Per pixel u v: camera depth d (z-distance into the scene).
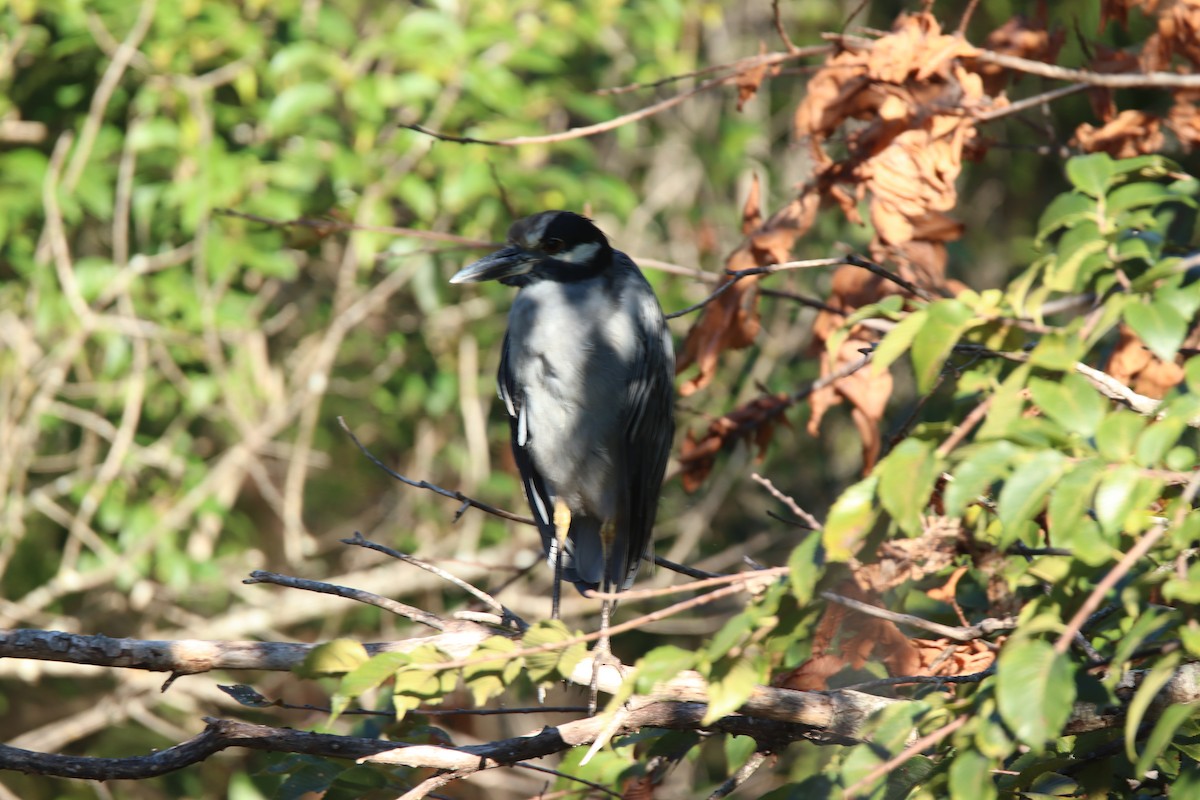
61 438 14.75
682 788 10.95
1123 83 6.66
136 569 13.05
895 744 4.03
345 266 12.98
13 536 12.67
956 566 6.04
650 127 15.34
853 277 7.54
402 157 12.62
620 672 6.03
